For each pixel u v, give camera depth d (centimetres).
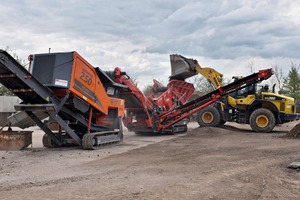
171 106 1883
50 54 1110
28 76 1007
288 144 1232
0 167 848
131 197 564
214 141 1388
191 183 659
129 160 937
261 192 596
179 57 1939
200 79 4106
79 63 1127
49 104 1059
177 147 1205
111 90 1368
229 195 577
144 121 1703
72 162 918
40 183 668
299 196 575
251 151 1073
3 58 932
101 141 1214
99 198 559
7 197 567
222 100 1939
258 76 1722
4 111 2572
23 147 1180
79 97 1138
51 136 1212
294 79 4191
